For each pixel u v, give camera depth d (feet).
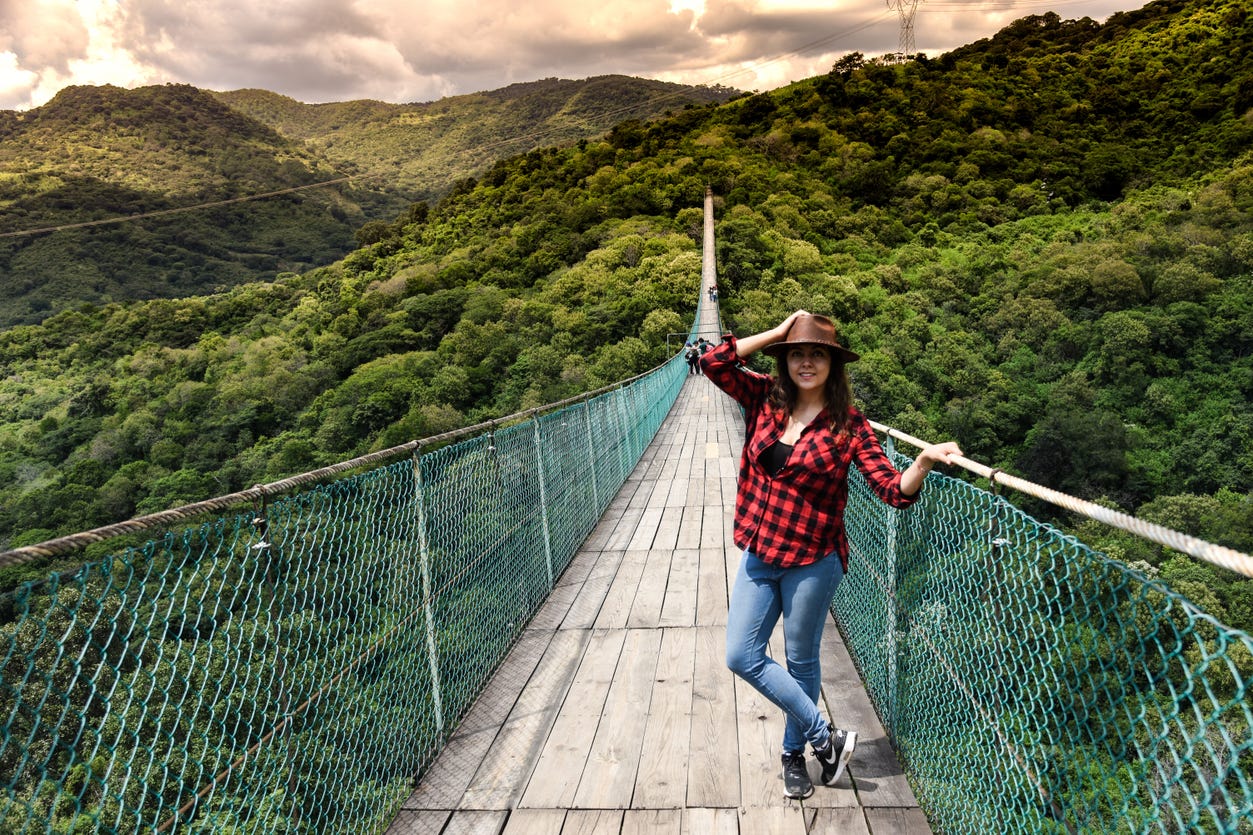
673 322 173.27
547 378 158.51
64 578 4.27
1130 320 149.18
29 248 598.75
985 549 6.49
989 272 216.95
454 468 11.43
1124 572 4.10
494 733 10.75
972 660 6.88
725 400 68.33
